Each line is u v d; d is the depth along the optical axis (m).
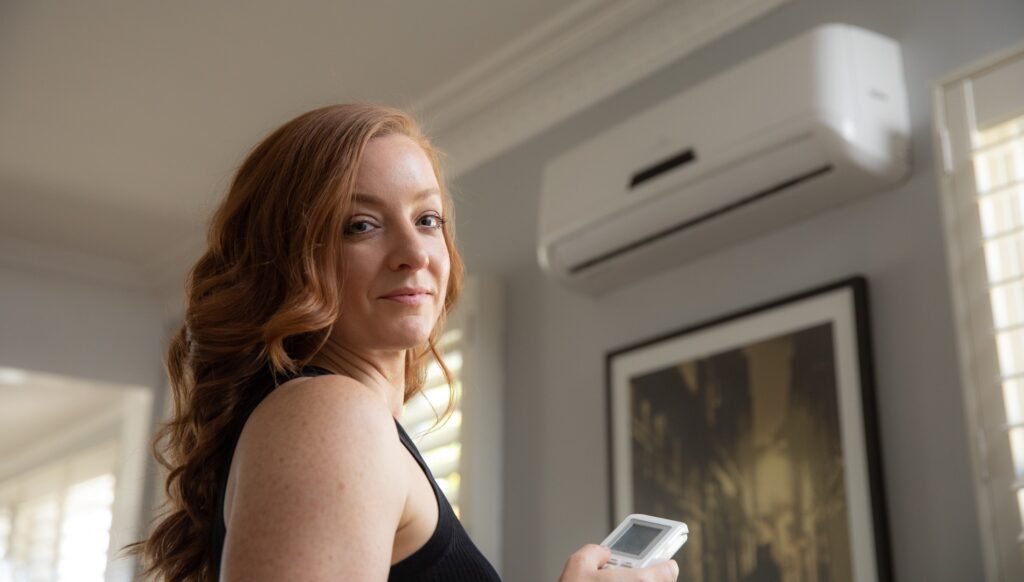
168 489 0.97
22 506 7.10
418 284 0.89
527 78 3.24
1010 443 1.94
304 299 0.85
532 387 3.10
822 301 2.33
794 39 2.30
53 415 6.59
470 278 3.25
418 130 0.98
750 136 2.33
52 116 3.56
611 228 2.67
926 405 2.12
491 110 3.40
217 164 3.85
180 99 3.46
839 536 2.18
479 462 3.06
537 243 3.20
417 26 3.07
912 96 2.30
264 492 0.71
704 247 2.60
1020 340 2.01
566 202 2.80
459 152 3.55
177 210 4.21
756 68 2.36
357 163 0.89
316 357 0.90
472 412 3.10
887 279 2.25
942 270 2.16
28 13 3.02
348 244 0.89
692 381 2.59
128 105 3.50
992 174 2.13
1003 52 2.09
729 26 2.75
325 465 0.72
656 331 2.74
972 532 1.99
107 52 3.21
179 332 1.00
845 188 2.29
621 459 2.72
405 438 0.85
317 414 0.75
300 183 0.89
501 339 3.21
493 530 3.03
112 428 6.41
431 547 0.83
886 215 2.28
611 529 2.70
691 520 2.50
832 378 2.27
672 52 2.88
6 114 3.55
